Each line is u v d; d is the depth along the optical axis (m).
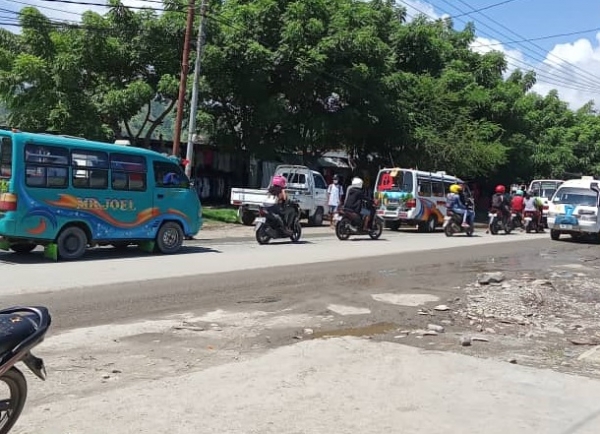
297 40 25.44
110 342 6.60
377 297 9.84
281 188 17.28
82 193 12.50
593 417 4.87
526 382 5.72
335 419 4.64
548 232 28.52
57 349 6.25
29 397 4.89
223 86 25.36
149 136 26.19
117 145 13.23
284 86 26.94
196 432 4.30
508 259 16.27
